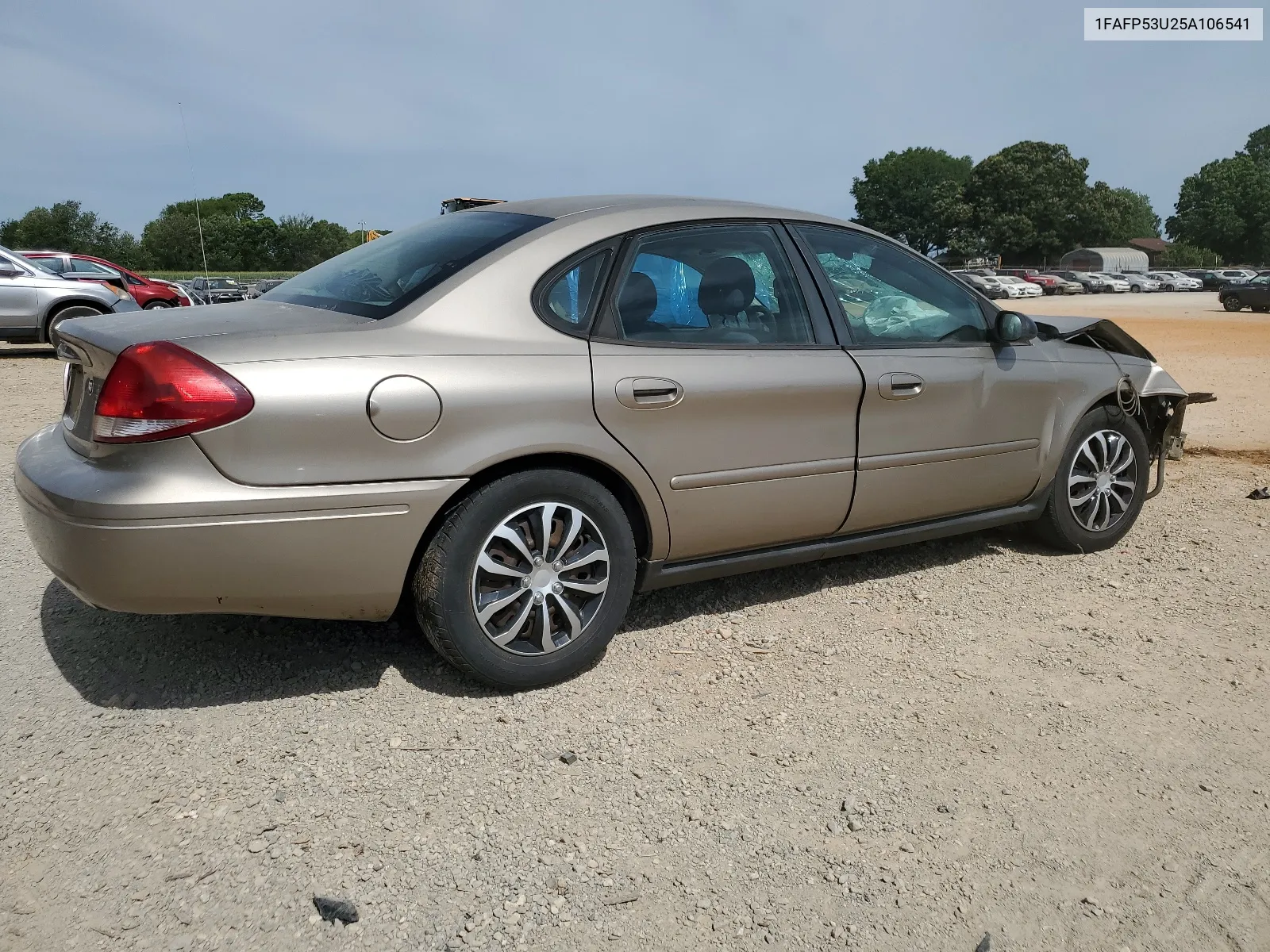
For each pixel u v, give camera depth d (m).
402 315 2.83
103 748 2.62
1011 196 90.94
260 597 2.64
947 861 2.31
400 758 2.63
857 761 2.72
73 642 3.25
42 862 2.17
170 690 2.94
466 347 2.82
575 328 3.04
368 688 3.00
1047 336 4.45
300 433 2.55
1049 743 2.84
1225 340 19.62
